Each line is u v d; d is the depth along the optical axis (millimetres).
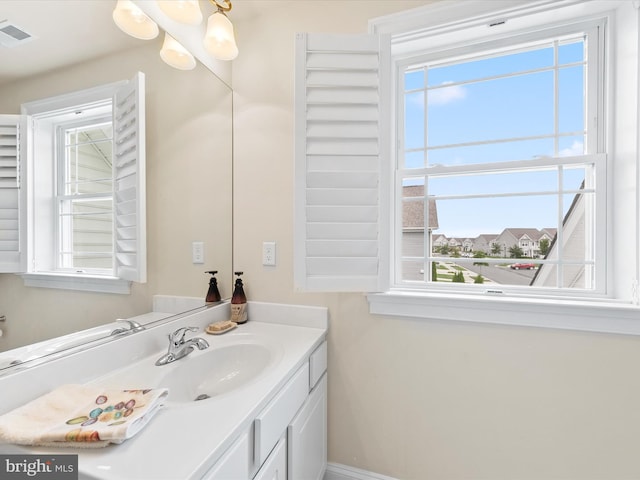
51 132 786
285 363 961
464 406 1210
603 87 1137
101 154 921
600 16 1118
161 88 1139
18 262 712
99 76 913
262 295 1478
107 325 920
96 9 899
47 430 556
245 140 1500
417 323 1262
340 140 1214
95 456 532
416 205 1406
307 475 1112
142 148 1066
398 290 1330
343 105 1208
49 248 778
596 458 1064
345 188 1221
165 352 1075
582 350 1066
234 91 1519
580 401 1075
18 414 607
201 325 1284
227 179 1482
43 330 750
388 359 1305
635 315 986
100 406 644
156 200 1124
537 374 1118
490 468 1185
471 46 1287
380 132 1210
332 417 1387
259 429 738
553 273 1214
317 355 1218
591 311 1029
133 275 1024
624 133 1071
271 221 1457
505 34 1232
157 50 1124
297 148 1218
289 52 1416
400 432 1297
